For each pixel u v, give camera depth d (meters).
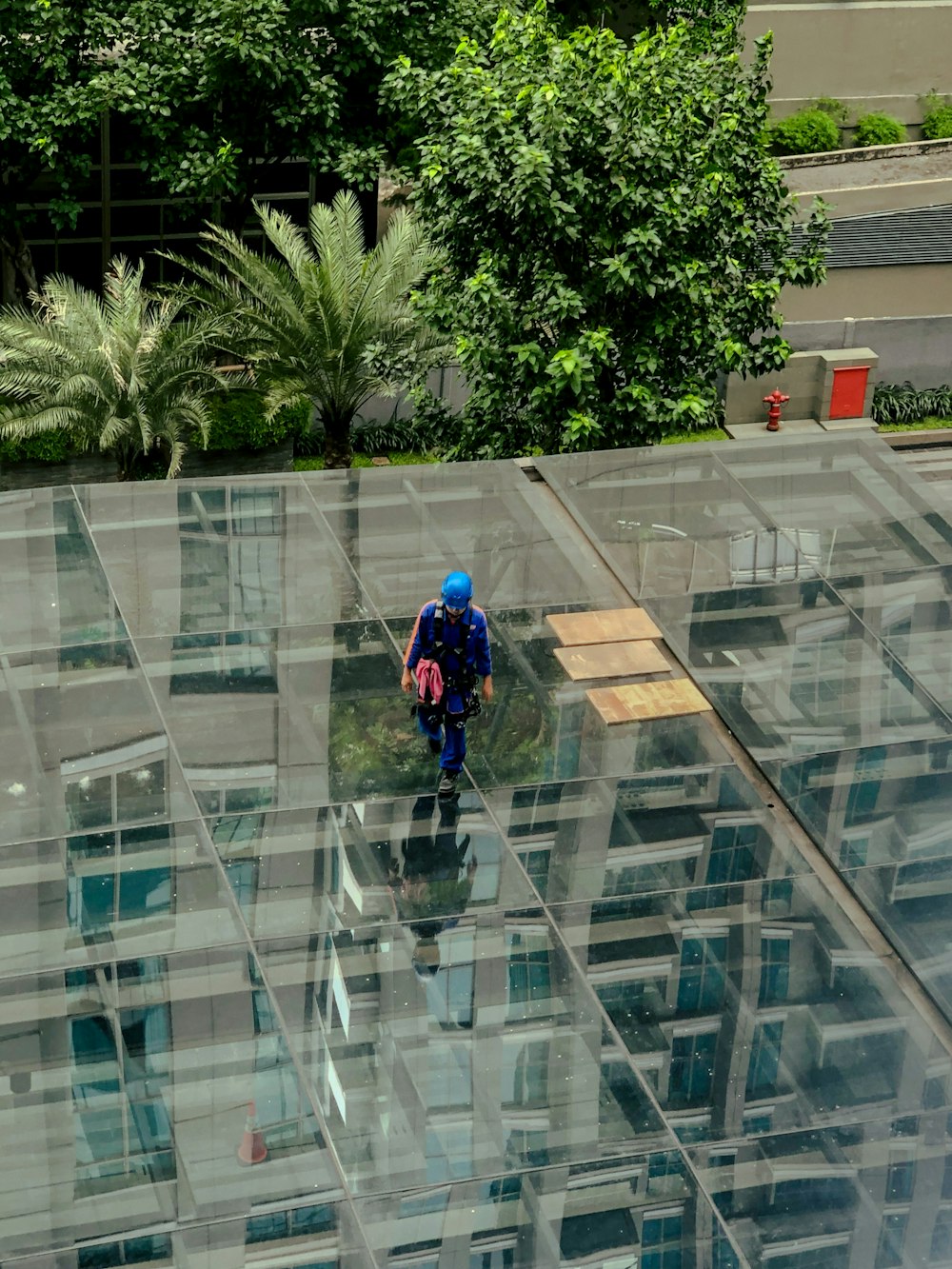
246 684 11.55
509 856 10.03
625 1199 7.58
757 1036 8.69
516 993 8.89
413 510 14.11
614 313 17.30
